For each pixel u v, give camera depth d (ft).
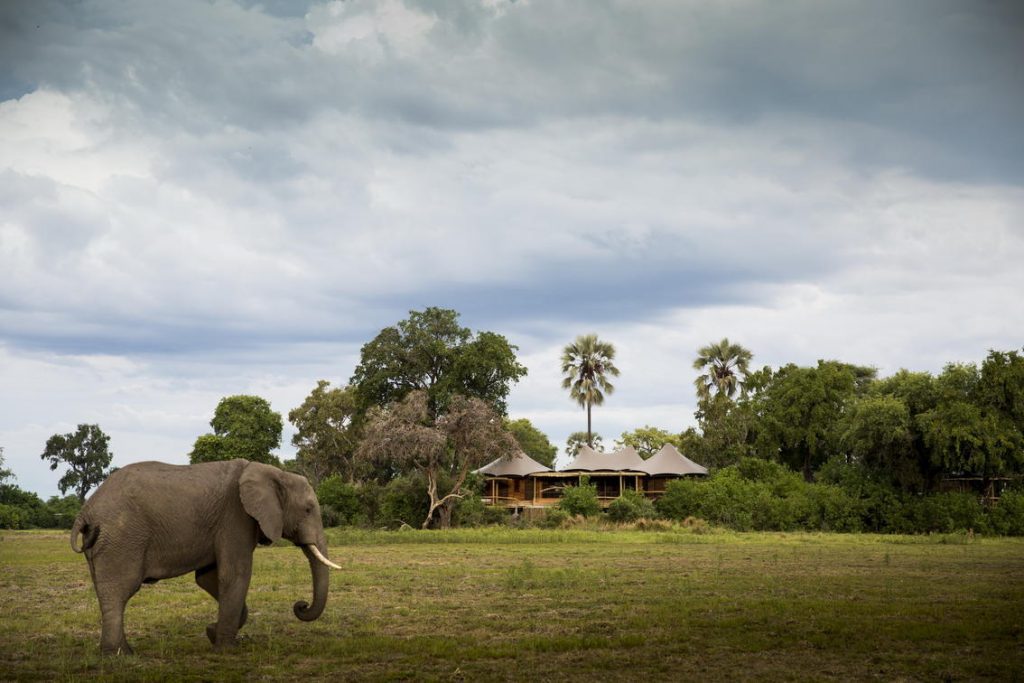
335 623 48.42
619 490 226.17
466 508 185.47
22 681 33.06
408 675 34.55
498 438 184.85
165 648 40.19
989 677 34.04
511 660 37.86
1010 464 157.89
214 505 39.68
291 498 41.57
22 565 88.99
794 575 74.43
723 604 54.95
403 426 179.83
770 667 36.04
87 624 48.03
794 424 225.97
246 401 281.95
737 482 182.19
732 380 258.57
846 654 38.60
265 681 33.50
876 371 286.25
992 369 159.22
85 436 331.98
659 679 33.81
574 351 258.16
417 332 216.95
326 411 269.64
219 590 40.06
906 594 60.08
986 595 59.21
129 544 37.88
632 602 56.80
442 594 61.93
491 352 213.46
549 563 89.40
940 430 155.22
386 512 191.31
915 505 157.89
